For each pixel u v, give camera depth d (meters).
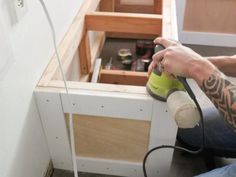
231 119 0.61
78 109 0.82
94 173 1.04
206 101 1.20
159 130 0.84
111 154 0.96
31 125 0.81
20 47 0.71
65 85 0.80
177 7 2.12
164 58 0.69
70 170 1.04
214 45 2.27
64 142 0.93
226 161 1.18
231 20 2.19
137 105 0.78
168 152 0.91
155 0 1.65
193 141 1.10
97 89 0.80
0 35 0.60
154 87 0.74
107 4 1.68
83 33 1.19
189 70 0.65
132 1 1.84
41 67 0.85
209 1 2.12
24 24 0.72
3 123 0.66
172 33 1.02
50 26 0.82
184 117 0.65
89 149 0.96
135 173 1.01
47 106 0.83
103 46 1.82
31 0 0.74
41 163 0.93
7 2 0.63
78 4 1.19
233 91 0.60
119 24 1.19
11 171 0.74
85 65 1.33
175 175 1.13
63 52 0.95
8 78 0.66
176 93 0.69
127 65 1.57
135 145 0.92
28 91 0.77
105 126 0.87
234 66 0.87
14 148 0.73
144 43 1.70
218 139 1.06
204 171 1.14
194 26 2.26
